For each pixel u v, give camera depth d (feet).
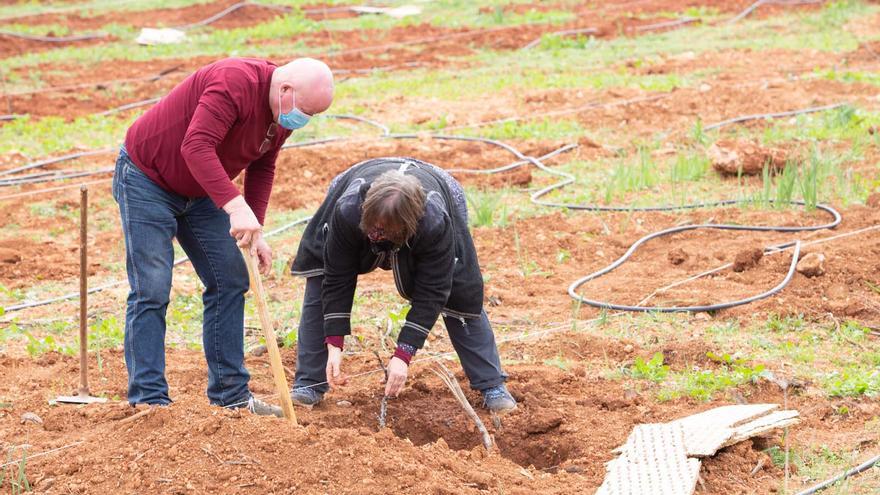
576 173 49.73
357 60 82.33
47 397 25.43
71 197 46.91
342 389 26.71
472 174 49.21
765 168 43.04
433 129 59.11
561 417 24.14
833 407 25.11
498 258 38.50
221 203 21.08
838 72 69.41
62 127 60.95
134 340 22.79
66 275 37.42
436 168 22.72
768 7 99.14
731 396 25.77
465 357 24.93
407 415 24.95
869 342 29.63
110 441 20.94
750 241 38.75
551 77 72.84
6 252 38.75
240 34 94.94
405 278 21.22
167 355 29.32
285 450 19.95
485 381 24.82
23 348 30.01
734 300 32.86
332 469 19.66
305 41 91.50
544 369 27.63
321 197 46.93
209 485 19.19
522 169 49.78
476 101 66.49
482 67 78.54
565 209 43.70
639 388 26.68
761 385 26.37
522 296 34.76
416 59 82.48
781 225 40.47
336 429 20.54
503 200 45.68
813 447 23.02
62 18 103.76
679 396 25.96
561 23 95.91
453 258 21.18
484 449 22.61
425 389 26.43
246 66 21.44
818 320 31.32
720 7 100.63
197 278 36.52
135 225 22.56
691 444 21.66
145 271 22.61
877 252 35.86
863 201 42.24
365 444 20.29
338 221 20.57
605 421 24.23
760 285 34.06
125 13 106.83
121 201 22.71
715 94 63.21
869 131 53.11
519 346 30.09
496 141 55.52
